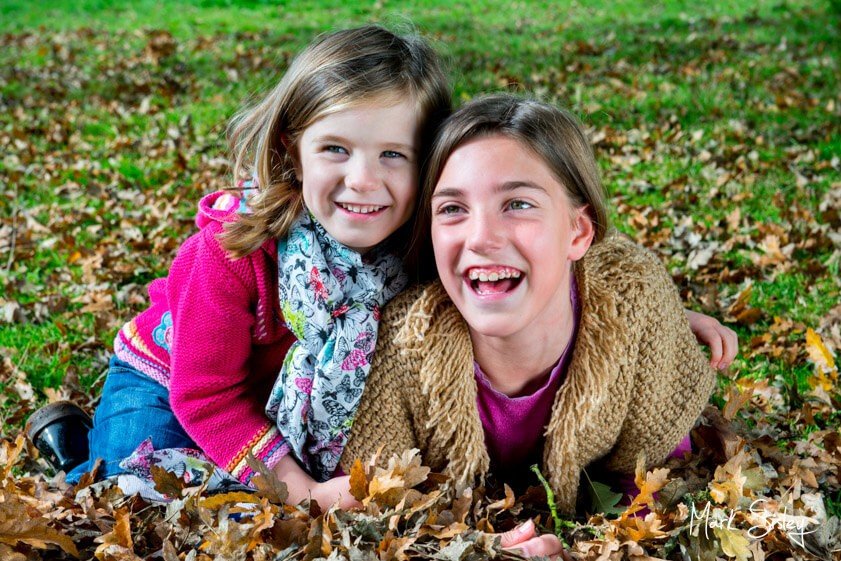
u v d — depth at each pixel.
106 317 3.49
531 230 1.79
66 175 5.44
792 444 2.57
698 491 2.12
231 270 2.09
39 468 2.57
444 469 2.16
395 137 1.98
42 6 13.63
